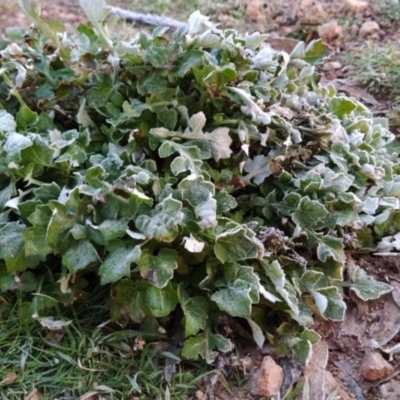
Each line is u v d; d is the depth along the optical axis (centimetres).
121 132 54
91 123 56
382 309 51
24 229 48
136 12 101
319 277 49
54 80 59
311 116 57
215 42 53
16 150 46
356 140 59
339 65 85
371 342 48
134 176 47
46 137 52
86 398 43
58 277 49
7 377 44
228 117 56
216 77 52
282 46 89
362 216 55
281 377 45
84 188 46
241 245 46
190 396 44
